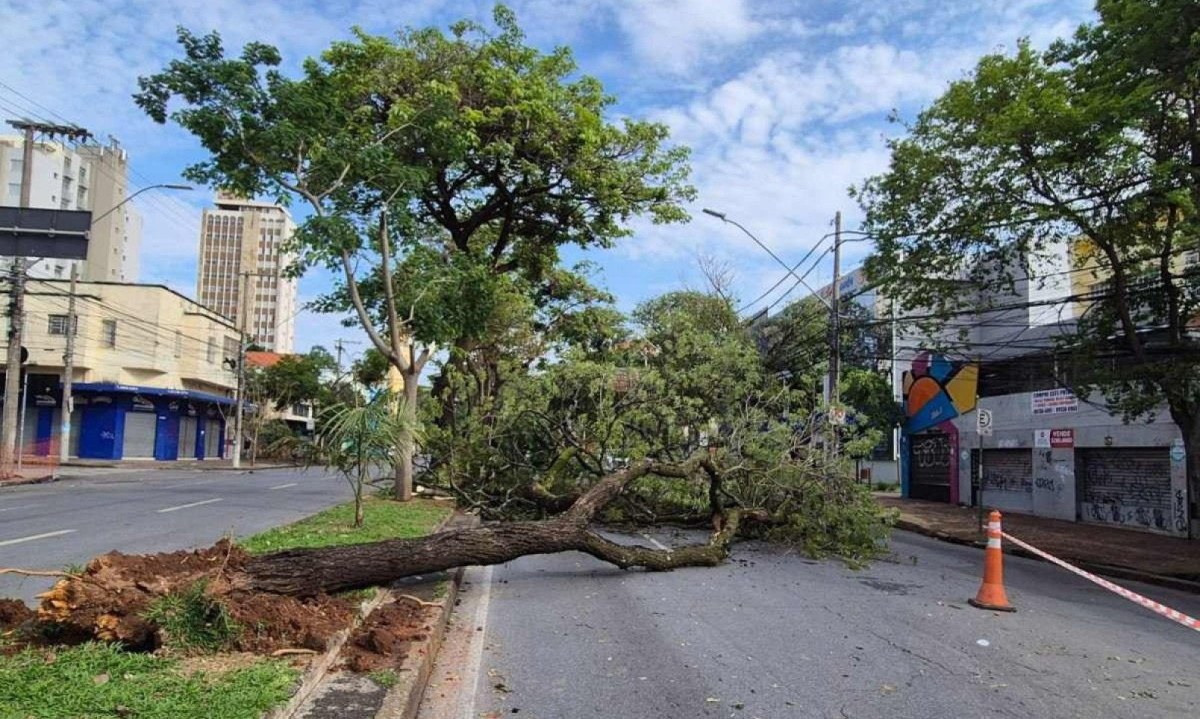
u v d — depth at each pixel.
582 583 9.72
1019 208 14.24
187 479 29.45
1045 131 12.69
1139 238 14.44
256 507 16.88
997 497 25.58
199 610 5.33
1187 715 5.33
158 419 44.94
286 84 13.09
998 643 7.18
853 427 14.32
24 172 26.12
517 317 22.66
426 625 6.73
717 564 11.38
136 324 42.50
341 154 13.37
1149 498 19.52
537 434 15.60
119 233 65.62
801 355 27.73
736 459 13.62
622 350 20.27
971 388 26.78
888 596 9.40
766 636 7.21
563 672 6.02
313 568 7.05
